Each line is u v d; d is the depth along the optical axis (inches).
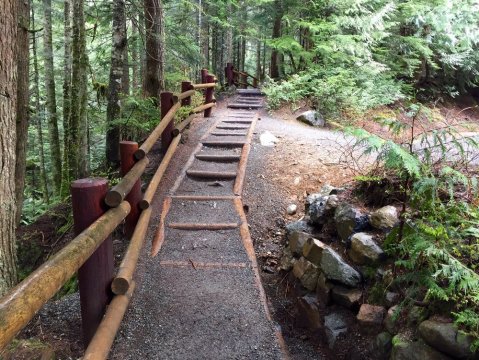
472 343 85.4
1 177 119.6
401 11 392.5
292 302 142.2
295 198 198.8
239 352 107.3
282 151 247.6
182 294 129.3
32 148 603.2
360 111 332.8
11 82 118.2
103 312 98.8
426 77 444.5
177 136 235.3
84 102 282.0
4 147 118.9
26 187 551.8
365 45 377.1
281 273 154.6
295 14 463.5
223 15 633.0
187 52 422.3
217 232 165.3
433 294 96.7
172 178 210.7
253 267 144.6
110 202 92.4
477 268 100.0
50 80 434.6
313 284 137.8
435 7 365.1
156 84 303.6
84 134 283.6
